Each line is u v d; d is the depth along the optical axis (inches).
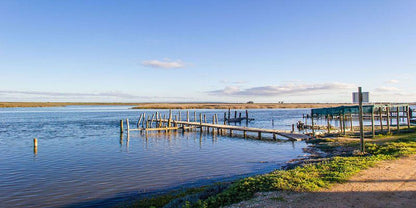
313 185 386.9
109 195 509.4
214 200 370.3
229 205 346.3
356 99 692.1
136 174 658.2
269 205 325.1
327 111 1343.5
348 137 1150.3
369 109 1189.7
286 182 404.2
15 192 526.6
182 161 807.7
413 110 2279.8
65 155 895.1
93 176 640.4
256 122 2578.7
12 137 1321.4
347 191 358.3
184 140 1286.9
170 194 496.1
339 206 307.1
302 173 450.0
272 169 695.7
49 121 2373.3
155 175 649.0
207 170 697.6
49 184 577.6
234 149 1023.6
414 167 471.2
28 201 479.8
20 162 788.6
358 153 663.8
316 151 928.3
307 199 336.2
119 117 3051.2
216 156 885.8
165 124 2192.4
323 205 312.8
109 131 1624.0
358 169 464.1
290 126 2130.9
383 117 2469.2
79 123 2174.0
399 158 551.8
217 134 1544.0
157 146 1098.1
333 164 513.3
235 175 641.0
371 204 308.8
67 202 475.2
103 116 3257.9
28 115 3400.6
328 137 1211.2
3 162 788.6
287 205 320.2
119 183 585.0
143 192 524.1
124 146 1090.7
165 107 6323.8
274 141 1235.9
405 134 1048.8
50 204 466.0
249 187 401.7
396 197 327.9
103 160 820.0
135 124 2191.2
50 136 1368.1
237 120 2498.8
